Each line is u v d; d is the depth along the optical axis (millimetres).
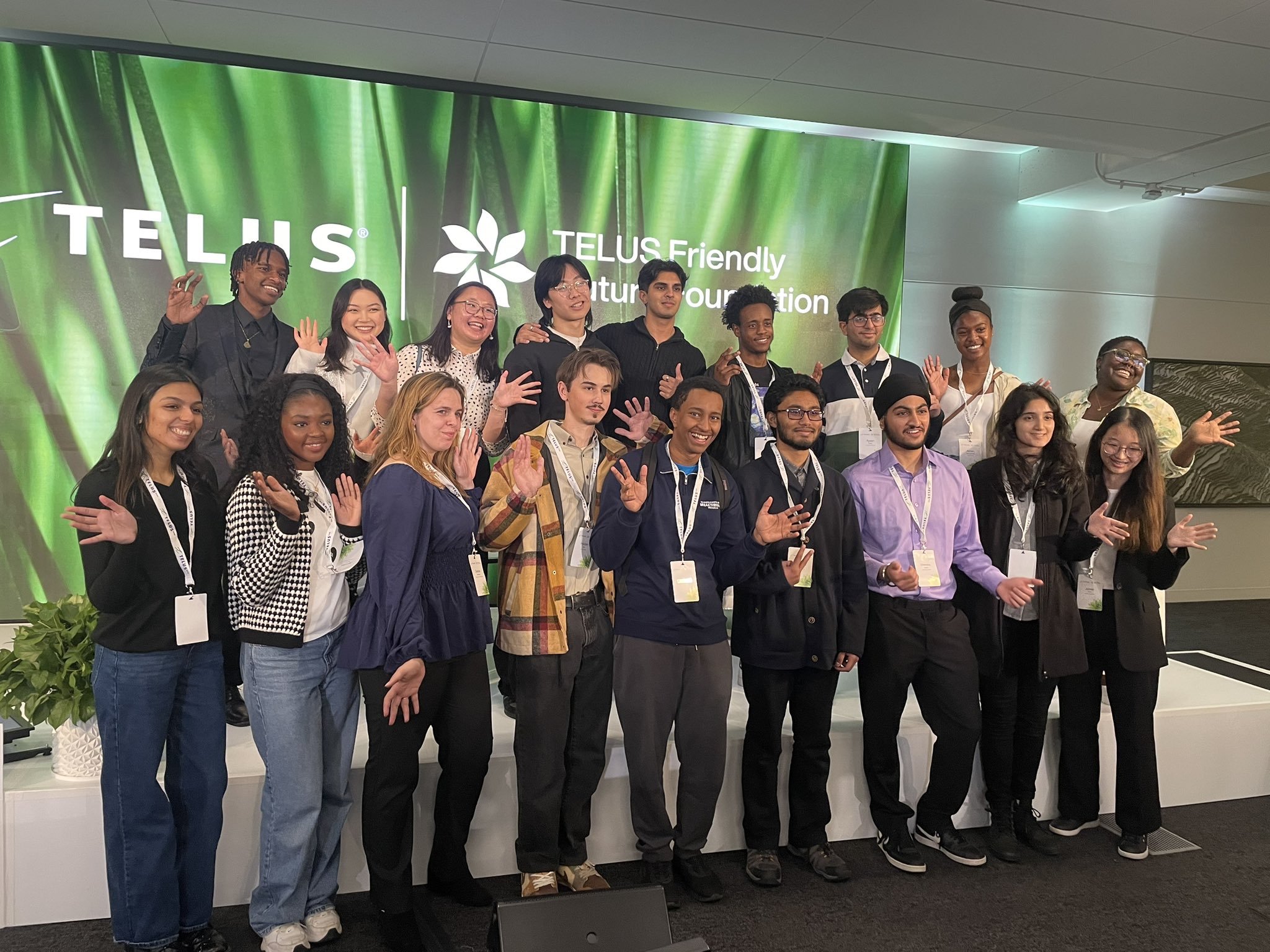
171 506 2250
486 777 2863
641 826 2787
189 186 3852
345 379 3922
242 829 2662
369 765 2389
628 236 4422
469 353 4141
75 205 3758
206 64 3852
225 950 2406
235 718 3193
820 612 2814
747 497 2852
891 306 4848
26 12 3510
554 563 2615
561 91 4305
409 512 2309
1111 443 3121
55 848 2543
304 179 3975
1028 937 2654
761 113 4637
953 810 3078
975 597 3115
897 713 2990
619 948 2250
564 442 2748
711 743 2746
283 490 2283
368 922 2611
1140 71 3975
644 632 2682
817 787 2977
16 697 2549
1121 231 6367
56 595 3873
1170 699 3709
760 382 4137
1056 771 3420
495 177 4215
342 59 3938
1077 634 3080
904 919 2727
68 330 3785
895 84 4184
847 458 4199
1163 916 2785
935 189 5785
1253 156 5141
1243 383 6938
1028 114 4578
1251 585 7324
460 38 3705
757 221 4602
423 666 2326
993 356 6055
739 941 2586
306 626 2334
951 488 3039
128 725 2203
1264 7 3336
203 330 3877
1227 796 3676
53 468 3820
